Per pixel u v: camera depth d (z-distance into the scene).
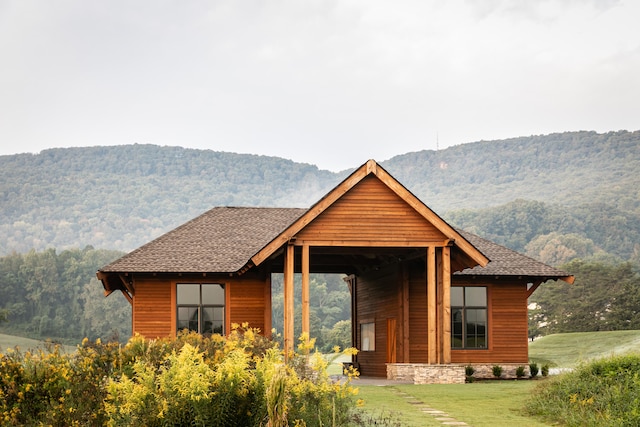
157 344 16.41
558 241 130.38
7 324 100.12
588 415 16.56
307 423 12.75
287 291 24.84
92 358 15.70
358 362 34.94
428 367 24.94
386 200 25.39
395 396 21.48
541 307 88.81
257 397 12.60
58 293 103.81
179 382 12.41
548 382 20.33
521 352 29.39
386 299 31.03
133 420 12.27
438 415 18.05
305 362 14.28
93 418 13.95
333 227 25.11
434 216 25.20
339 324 86.94
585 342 44.91
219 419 12.32
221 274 27.97
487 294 29.50
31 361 15.47
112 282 28.81
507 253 30.83
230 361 12.79
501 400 20.55
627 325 79.94
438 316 25.98
